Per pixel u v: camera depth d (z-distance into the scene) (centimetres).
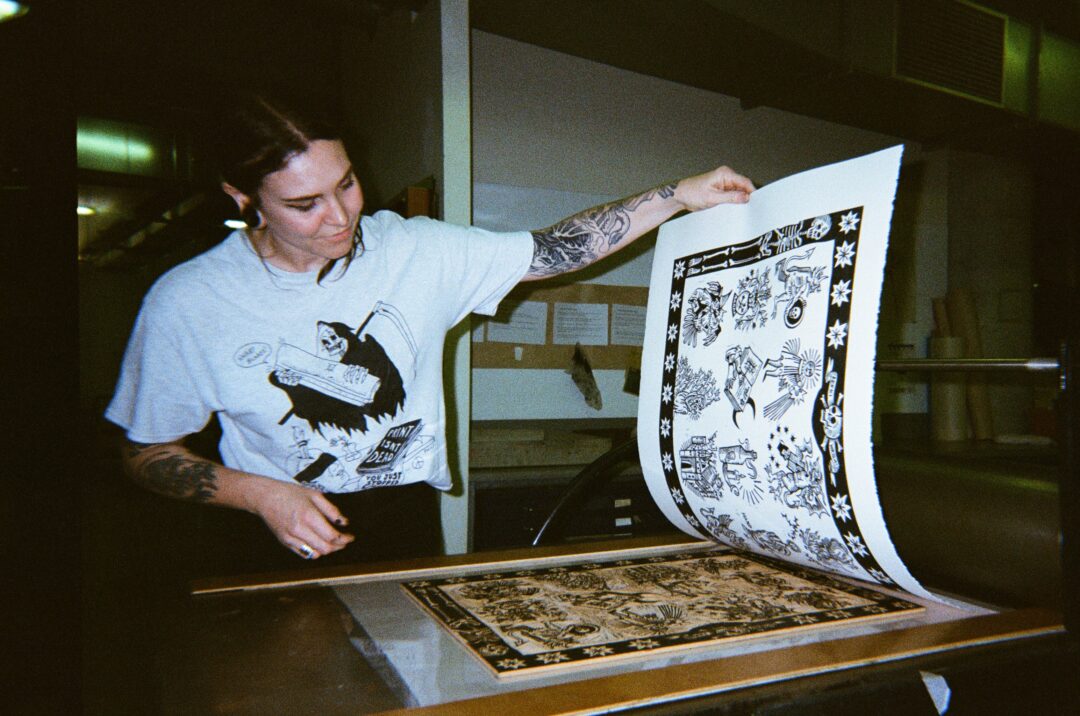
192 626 69
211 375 105
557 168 289
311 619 71
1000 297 329
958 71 251
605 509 228
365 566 89
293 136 91
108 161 266
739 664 55
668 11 214
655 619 69
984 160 336
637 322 302
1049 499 74
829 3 222
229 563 114
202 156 272
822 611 71
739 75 279
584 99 293
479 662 59
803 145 337
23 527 44
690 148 315
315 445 112
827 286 74
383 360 113
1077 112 284
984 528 79
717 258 93
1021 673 58
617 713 48
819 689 51
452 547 212
